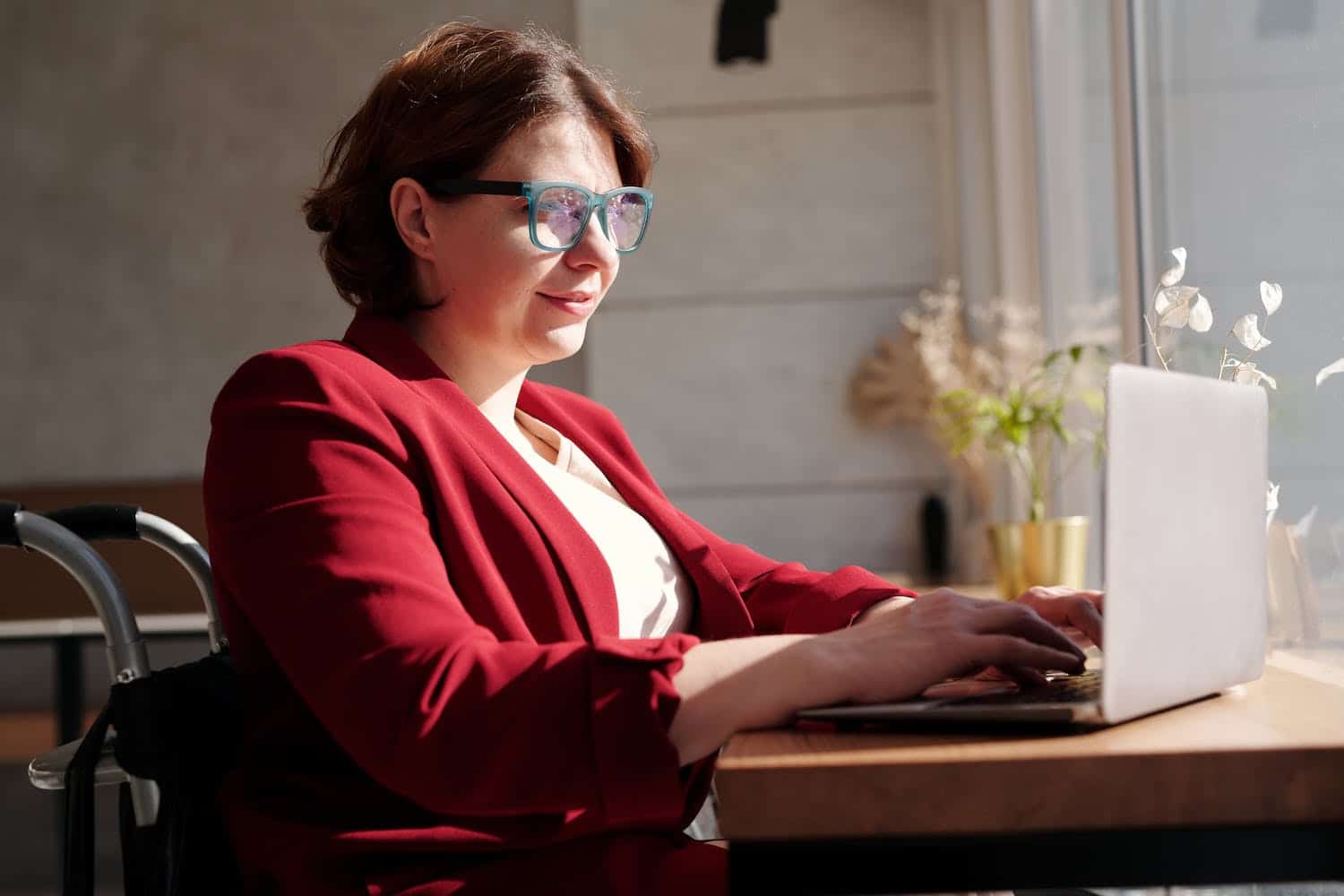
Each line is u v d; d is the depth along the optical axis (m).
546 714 0.82
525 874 0.96
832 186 4.69
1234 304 1.75
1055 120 3.17
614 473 1.39
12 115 4.86
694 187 4.73
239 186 4.83
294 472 0.97
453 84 1.21
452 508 1.04
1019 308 3.54
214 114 4.84
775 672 0.86
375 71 4.82
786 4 4.71
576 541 1.12
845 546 4.65
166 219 4.84
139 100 4.85
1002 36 3.54
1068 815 0.72
